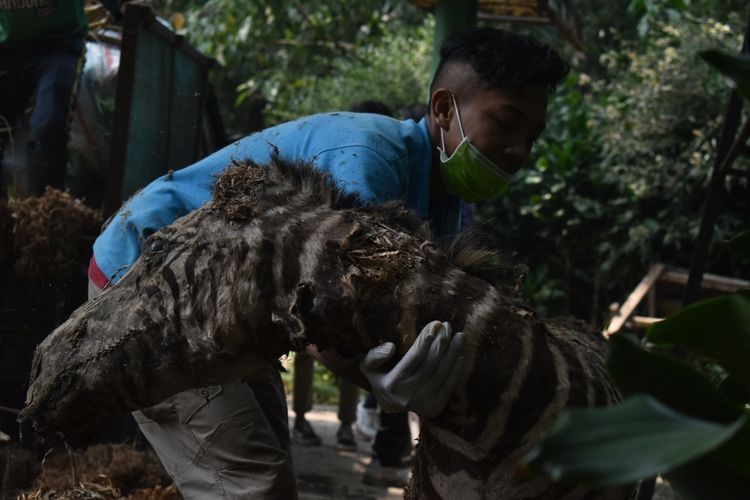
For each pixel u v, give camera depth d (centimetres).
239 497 263
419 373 200
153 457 374
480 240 229
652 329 143
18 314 412
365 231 214
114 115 436
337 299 204
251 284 212
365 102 581
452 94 280
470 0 522
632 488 227
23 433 369
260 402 285
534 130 280
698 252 417
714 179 412
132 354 219
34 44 508
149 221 271
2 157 522
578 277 882
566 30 718
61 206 414
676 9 857
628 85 822
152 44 468
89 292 284
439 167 289
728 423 126
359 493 521
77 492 303
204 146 625
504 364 205
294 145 268
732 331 141
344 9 1151
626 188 806
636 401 105
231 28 1123
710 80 746
